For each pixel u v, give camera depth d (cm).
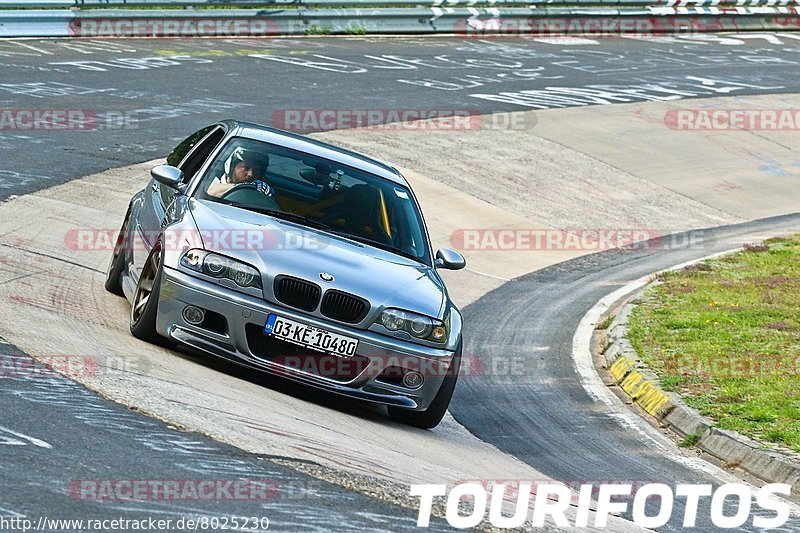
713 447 2495
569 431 2561
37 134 4594
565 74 8425
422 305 2198
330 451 1795
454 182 5541
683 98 8162
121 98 5500
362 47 8219
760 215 6247
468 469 1978
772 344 3372
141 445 1594
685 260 5050
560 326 3731
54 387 1797
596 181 6147
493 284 4281
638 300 3997
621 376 3100
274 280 2106
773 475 2300
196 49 7206
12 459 1429
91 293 2684
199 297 2095
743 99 8394
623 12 10644
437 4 9300
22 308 2339
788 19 11938
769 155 7288
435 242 4716
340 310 2128
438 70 7781
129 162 4447
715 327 3578
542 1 10038
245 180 2406
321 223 2362
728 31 11512
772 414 2628
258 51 7450
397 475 1761
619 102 7725
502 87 7600
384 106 6469
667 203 6100
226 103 5784
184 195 2378
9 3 6706
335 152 2609
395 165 5522
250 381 2198
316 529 1387
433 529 1504
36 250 3047
